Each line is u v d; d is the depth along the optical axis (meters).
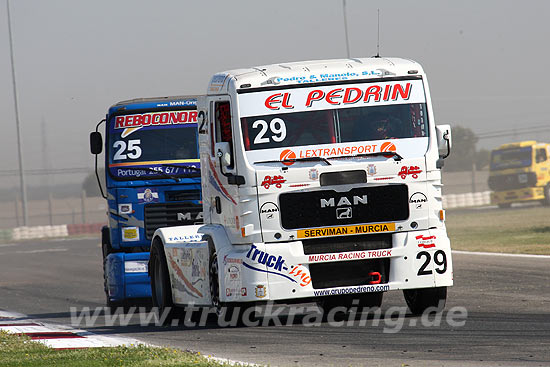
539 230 90.44
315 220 35.03
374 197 35.31
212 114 37.69
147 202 49.47
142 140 49.88
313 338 32.59
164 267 42.59
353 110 35.91
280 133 35.44
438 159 35.91
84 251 117.44
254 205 34.88
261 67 36.97
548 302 40.22
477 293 45.66
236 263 35.31
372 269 35.66
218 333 35.94
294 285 34.88
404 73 36.47
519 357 26.09
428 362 25.97
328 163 35.19
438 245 35.62
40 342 34.97
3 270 93.50
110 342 35.03
